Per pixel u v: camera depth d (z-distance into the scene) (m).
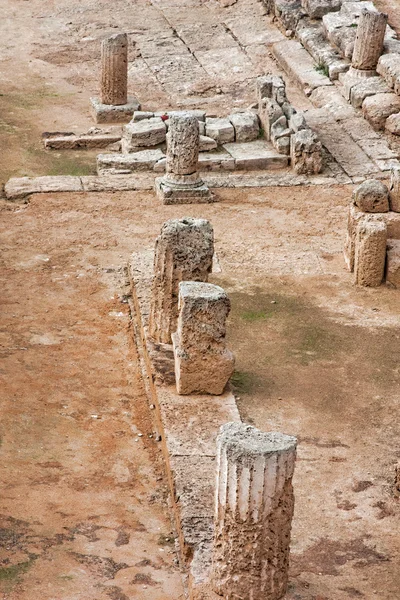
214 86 31.38
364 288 19.20
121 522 12.91
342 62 30.47
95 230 21.94
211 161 25.16
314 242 21.41
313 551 12.12
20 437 14.65
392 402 15.42
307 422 14.84
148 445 14.62
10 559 12.00
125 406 15.61
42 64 33.09
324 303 18.56
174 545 12.53
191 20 35.59
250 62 32.75
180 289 14.92
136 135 25.78
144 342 16.80
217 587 11.09
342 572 11.76
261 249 20.95
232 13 35.78
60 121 28.72
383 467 13.83
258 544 10.77
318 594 11.33
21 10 36.94
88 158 26.42
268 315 18.03
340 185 24.59
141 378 16.41
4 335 17.52
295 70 31.19
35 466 13.98
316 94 29.81
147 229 22.05
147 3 37.19
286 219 22.64
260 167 25.45
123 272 20.09
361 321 17.92
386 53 29.33
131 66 32.81
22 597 11.38
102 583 11.73
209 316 14.73
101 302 18.92
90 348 17.27
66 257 20.67
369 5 32.94
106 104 28.81
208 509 12.61
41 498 13.26
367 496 13.20
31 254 20.75
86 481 13.73
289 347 16.95
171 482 13.30
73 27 35.72
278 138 25.55
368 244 18.88
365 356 16.73
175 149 23.17
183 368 14.92
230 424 10.98
